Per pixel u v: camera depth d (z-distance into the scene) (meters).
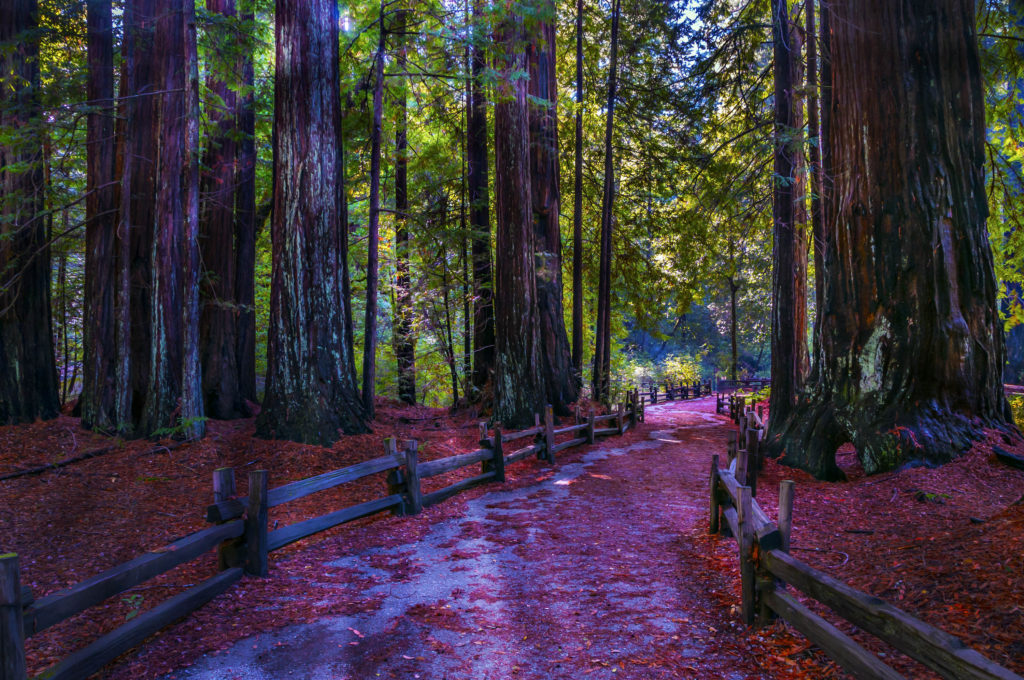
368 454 10.52
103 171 12.06
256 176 18.55
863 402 8.88
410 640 4.32
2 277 11.76
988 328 8.78
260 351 19.86
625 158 24.50
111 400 11.55
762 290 32.59
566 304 27.97
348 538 6.79
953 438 8.15
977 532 5.04
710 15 16.64
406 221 16.66
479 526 7.42
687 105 18.55
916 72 8.96
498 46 13.05
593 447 14.41
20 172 11.44
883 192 9.06
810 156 15.13
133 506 8.02
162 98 11.10
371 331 12.92
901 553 5.14
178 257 11.33
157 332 11.20
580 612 4.80
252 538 5.46
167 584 5.41
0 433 10.95
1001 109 13.99
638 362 51.88
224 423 12.70
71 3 12.89
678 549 6.39
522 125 15.05
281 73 11.18
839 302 9.68
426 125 19.78
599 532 7.13
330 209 11.41
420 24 14.73
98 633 4.51
